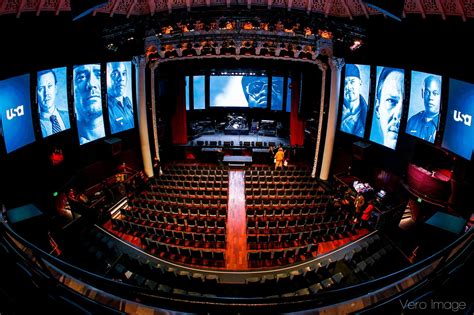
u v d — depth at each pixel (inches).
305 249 483.5
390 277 191.0
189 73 1015.6
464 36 453.4
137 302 183.9
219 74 1024.2
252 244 522.3
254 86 1042.1
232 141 947.3
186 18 586.6
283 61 888.3
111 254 468.4
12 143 478.6
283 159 871.7
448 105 495.2
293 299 185.6
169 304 184.9
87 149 654.5
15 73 474.0
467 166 462.6
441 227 353.1
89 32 582.9
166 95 882.8
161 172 778.8
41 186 531.8
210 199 619.5
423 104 547.8
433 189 521.3
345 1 573.9
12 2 425.7
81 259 441.1
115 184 671.8
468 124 456.8
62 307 160.4
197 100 1056.8
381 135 658.2
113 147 676.7
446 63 489.7
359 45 573.3
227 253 501.4
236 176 799.7
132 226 530.9
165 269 421.1
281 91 1039.0
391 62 600.4
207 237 516.1
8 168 476.1
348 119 730.8
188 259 482.0
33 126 520.7
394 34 575.2
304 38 642.2
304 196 655.1
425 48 525.3
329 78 712.4
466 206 469.1
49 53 529.3
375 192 669.3
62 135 593.0
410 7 495.8
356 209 598.2
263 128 1041.5
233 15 584.7
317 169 775.7
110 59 656.4
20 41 471.8
